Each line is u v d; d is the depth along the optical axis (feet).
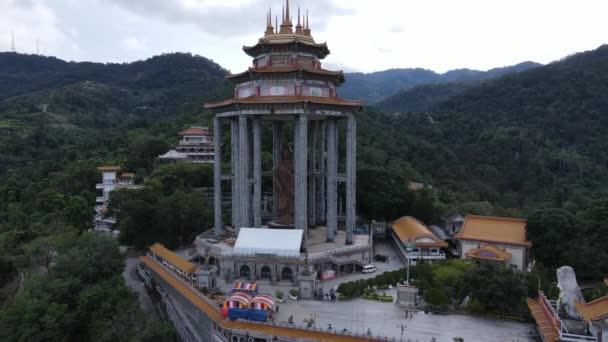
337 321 199.21
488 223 287.69
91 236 274.57
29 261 297.94
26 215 411.95
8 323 215.10
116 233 392.88
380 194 375.66
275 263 253.44
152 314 258.37
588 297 230.68
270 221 327.06
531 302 200.44
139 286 295.28
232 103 277.44
